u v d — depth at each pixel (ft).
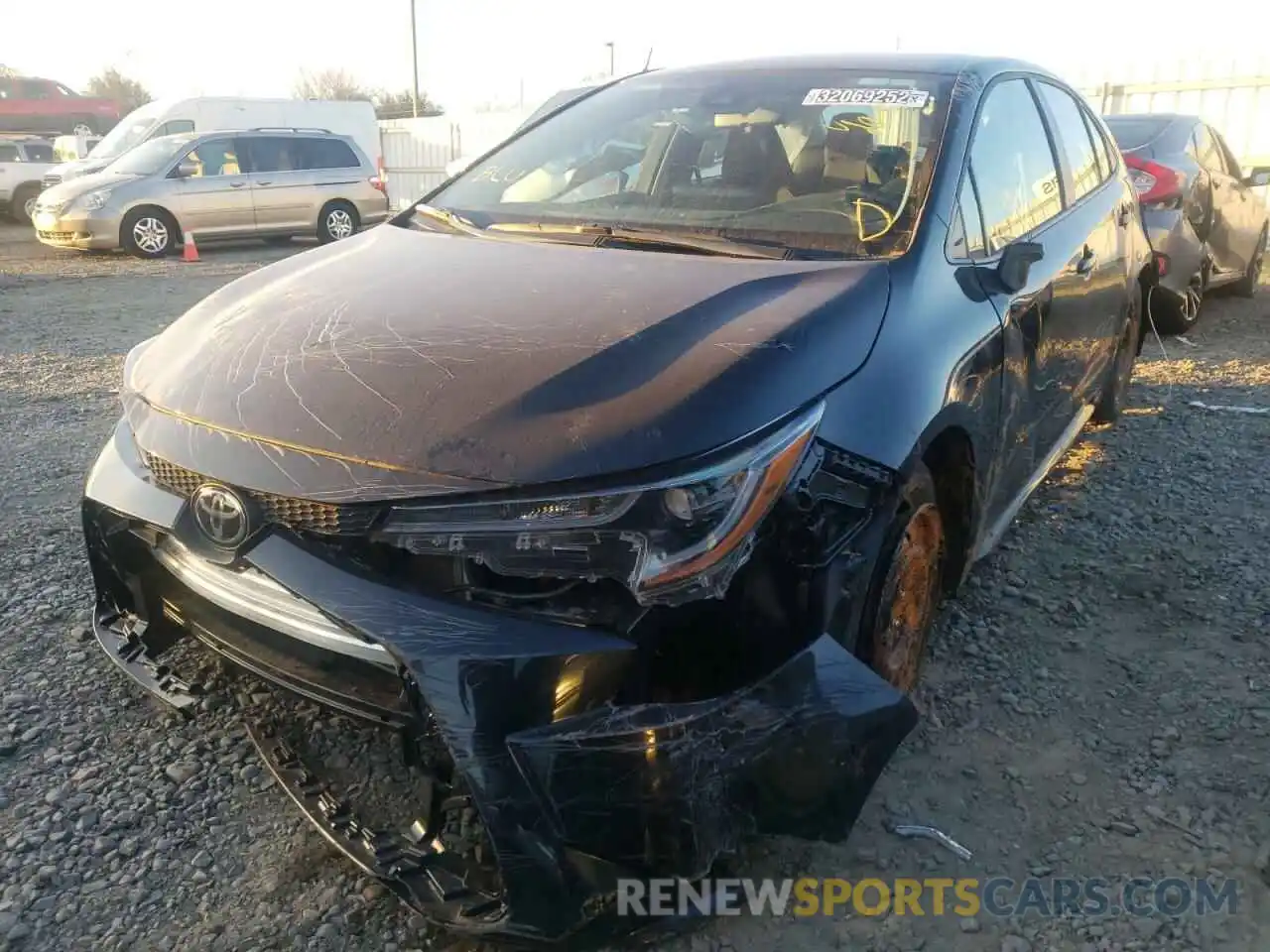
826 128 10.73
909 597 8.80
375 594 6.54
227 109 62.49
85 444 17.26
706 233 9.82
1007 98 11.98
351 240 10.94
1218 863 7.89
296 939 7.16
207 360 8.04
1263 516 14.26
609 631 6.41
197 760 8.98
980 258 10.03
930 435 8.10
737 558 6.57
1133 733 9.48
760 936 7.24
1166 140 24.44
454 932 6.50
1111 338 15.23
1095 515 14.33
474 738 6.16
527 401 6.83
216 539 7.09
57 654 10.56
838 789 6.72
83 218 44.68
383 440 6.78
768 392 6.98
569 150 11.75
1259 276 33.99
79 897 7.49
